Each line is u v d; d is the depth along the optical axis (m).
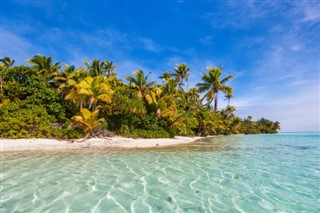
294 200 4.40
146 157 9.98
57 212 3.70
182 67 41.88
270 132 69.06
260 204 4.18
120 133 21.05
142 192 4.82
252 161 9.10
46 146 13.74
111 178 5.99
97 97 19.52
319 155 11.34
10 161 8.52
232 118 53.09
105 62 38.34
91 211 3.75
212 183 5.59
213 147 15.77
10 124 15.48
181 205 4.10
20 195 4.52
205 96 32.59
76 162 8.39
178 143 19.42
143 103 24.33
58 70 26.58
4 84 18.59
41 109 17.98
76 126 17.31
